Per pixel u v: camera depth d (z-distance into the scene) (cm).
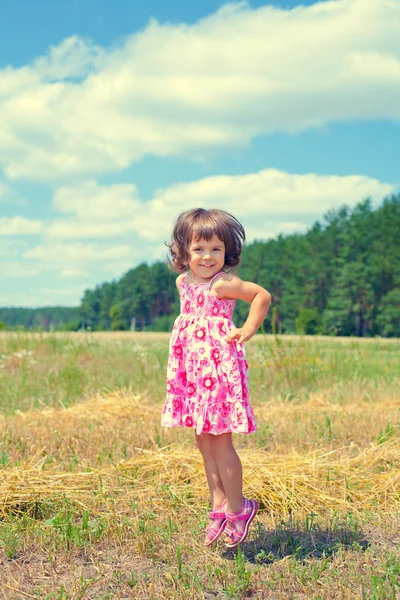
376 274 8288
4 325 2850
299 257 10019
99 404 826
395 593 298
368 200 9350
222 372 364
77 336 1930
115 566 343
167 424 377
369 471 509
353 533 390
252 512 362
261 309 369
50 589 312
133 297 14362
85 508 421
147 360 1341
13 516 412
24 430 671
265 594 309
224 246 382
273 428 685
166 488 459
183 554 360
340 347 1570
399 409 798
